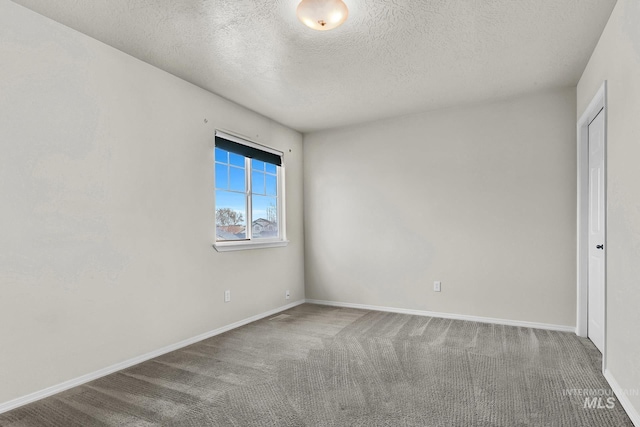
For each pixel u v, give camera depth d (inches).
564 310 134.9
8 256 80.0
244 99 143.5
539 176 139.1
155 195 113.8
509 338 125.6
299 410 78.3
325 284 185.0
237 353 114.0
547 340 123.0
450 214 155.3
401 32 95.1
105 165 99.9
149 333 110.6
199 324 127.8
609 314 88.7
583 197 127.1
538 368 98.9
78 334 92.7
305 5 79.3
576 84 131.5
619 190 81.0
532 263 140.0
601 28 93.4
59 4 82.4
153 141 113.6
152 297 112.0
